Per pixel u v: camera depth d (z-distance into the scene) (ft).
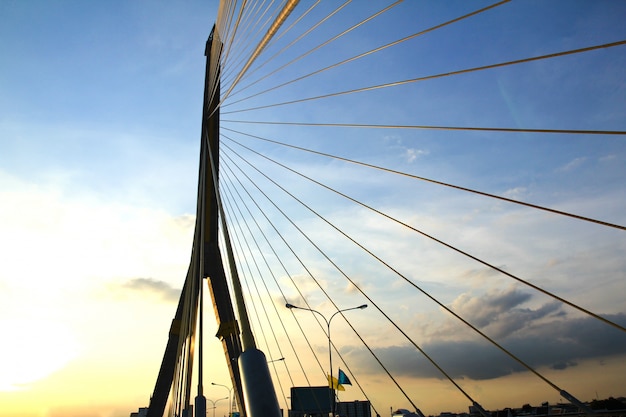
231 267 33.53
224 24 88.74
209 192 120.57
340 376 106.01
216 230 124.26
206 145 92.07
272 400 22.13
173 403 65.57
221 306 119.55
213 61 110.01
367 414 138.41
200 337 56.85
